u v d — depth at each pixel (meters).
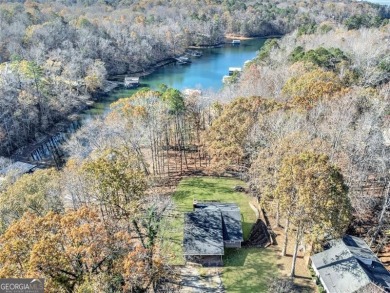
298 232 38.25
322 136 49.41
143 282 30.42
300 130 48.38
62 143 83.12
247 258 43.34
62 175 44.69
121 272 28.14
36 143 84.38
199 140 72.62
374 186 52.47
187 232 44.00
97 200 40.12
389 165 49.00
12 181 55.72
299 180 35.19
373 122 51.16
